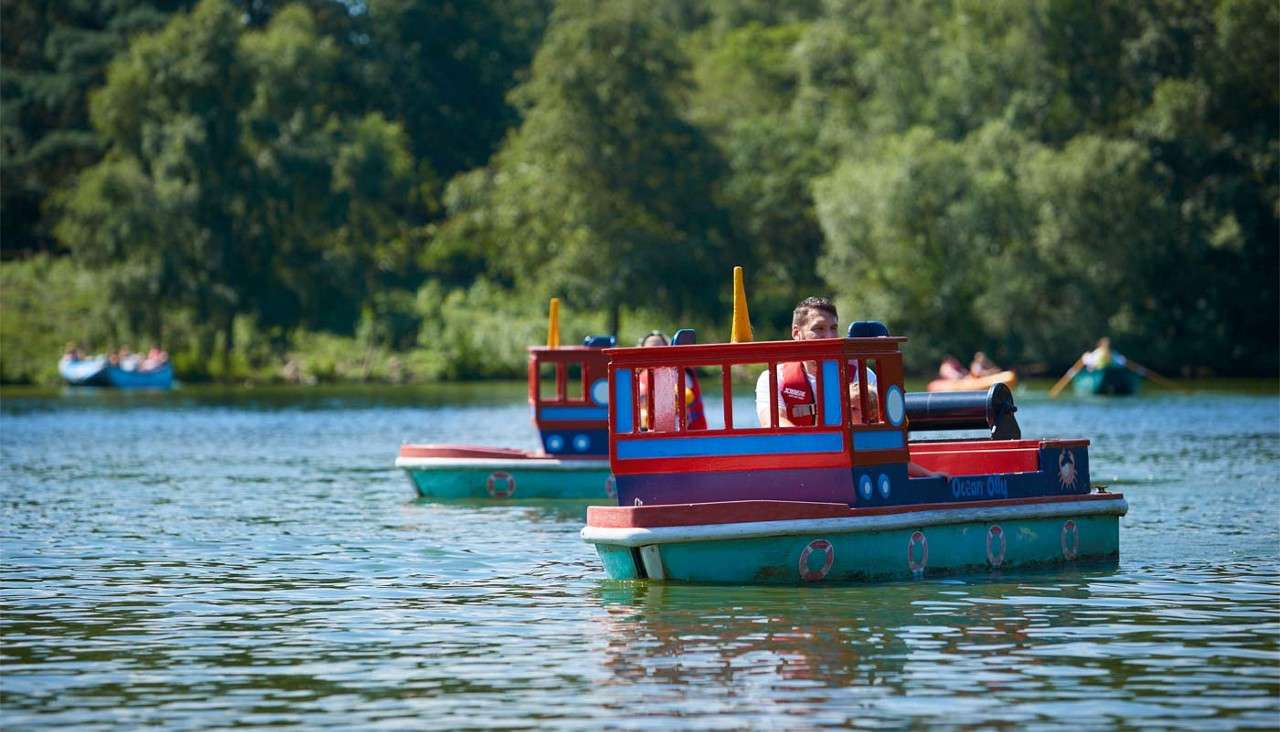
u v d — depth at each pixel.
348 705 15.20
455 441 60.75
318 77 148.38
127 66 141.75
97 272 137.50
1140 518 31.27
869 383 23.30
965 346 132.75
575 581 22.89
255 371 138.50
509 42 198.38
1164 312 131.75
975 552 23.41
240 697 15.59
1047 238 123.88
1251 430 64.19
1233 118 132.38
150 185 135.50
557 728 14.23
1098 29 134.38
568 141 154.38
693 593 21.28
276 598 21.70
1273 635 18.33
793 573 21.89
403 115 186.75
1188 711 14.64
